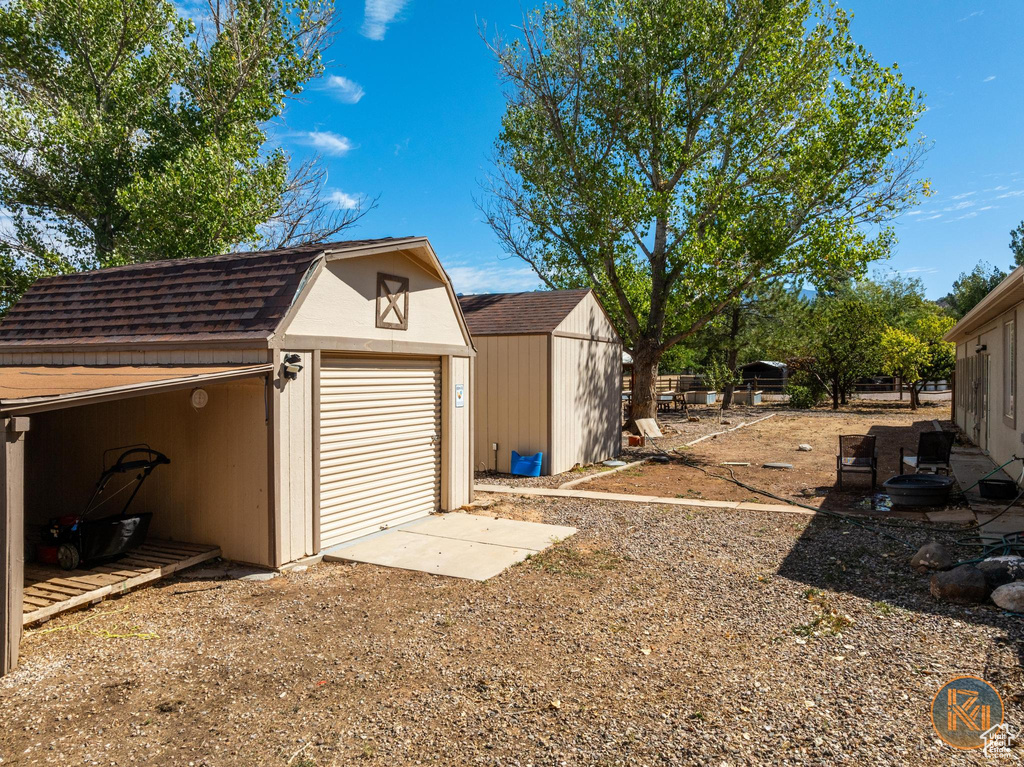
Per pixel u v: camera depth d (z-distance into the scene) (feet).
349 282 23.76
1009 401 35.32
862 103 49.65
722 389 110.42
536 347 40.83
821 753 10.22
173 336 22.07
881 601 17.21
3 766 10.45
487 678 13.30
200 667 14.11
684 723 11.29
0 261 52.90
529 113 58.85
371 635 15.71
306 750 10.80
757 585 18.95
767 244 50.88
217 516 21.74
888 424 72.74
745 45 55.06
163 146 57.31
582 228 57.00
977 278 137.59
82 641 15.61
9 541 14.05
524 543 23.93
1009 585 16.34
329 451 23.24
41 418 25.18
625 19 56.80
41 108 53.72
